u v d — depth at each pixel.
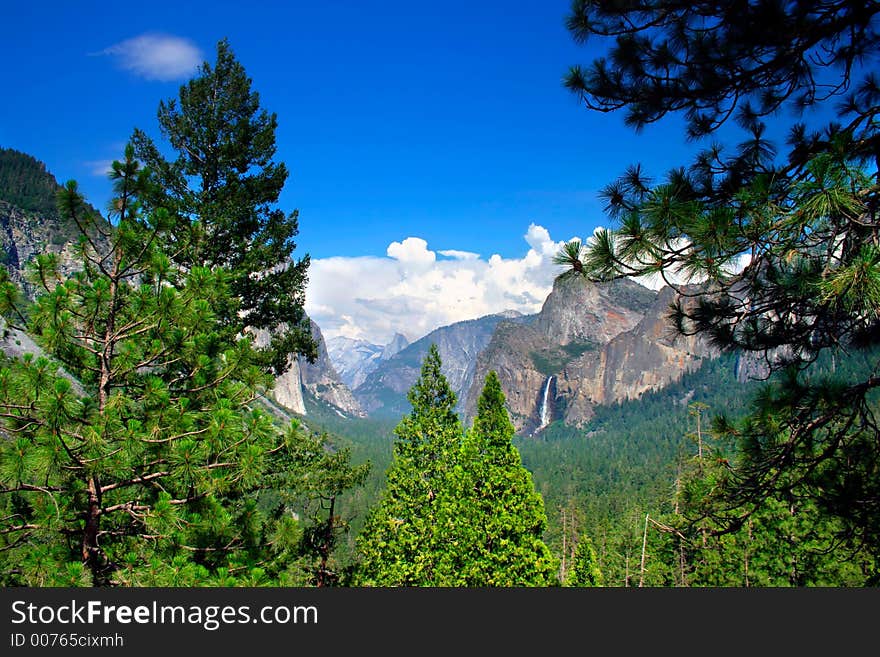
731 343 5.76
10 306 7.01
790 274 4.77
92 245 7.62
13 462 5.88
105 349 7.67
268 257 15.38
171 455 6.93
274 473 12.78
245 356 8.32
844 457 5.39
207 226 14.73
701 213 4.56
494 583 15.22
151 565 6.72
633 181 6.04
